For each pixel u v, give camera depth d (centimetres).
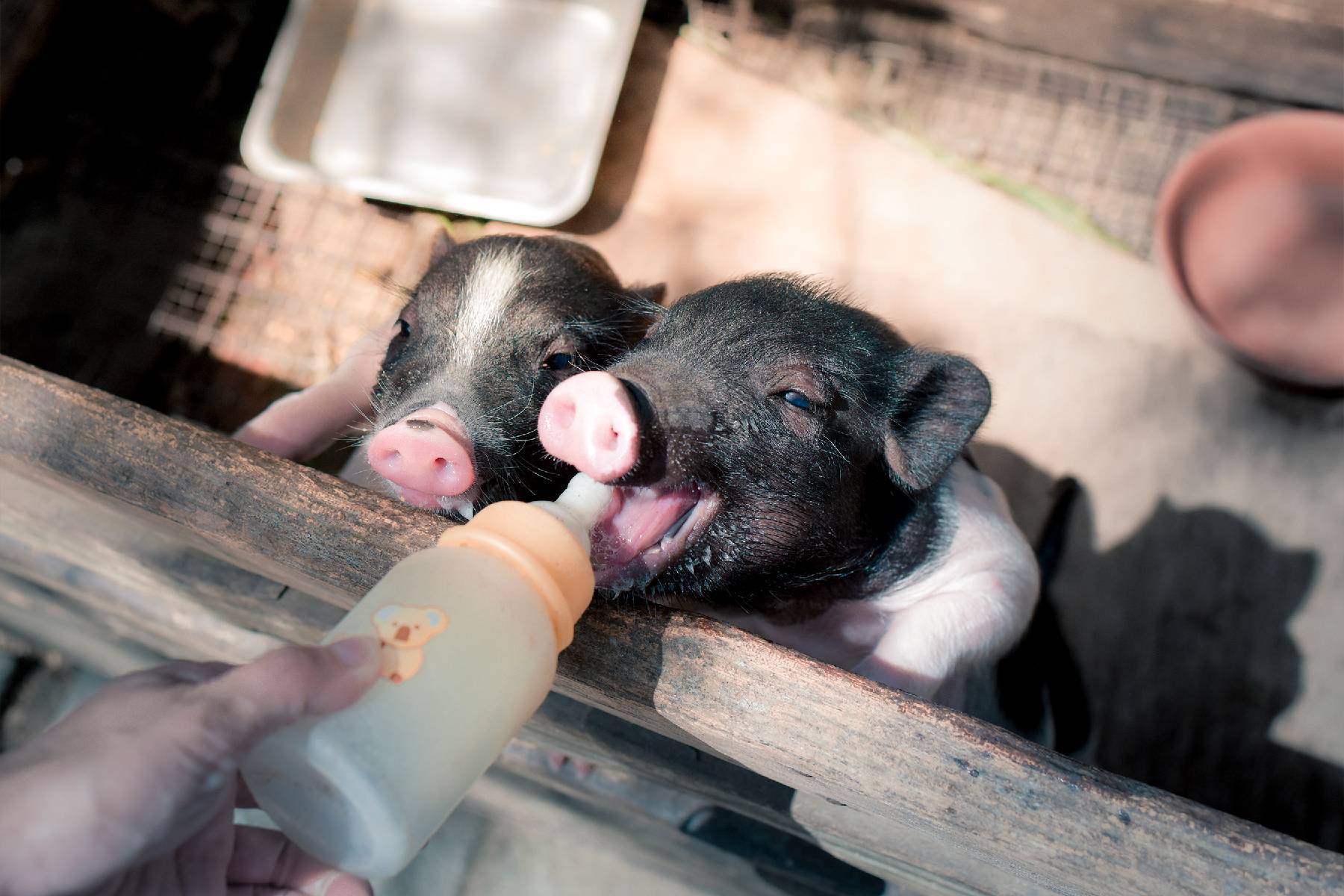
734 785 48
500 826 94
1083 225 89
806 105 88
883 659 54
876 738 35
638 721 43
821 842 52
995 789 35
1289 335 84
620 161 86
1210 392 83
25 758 29
